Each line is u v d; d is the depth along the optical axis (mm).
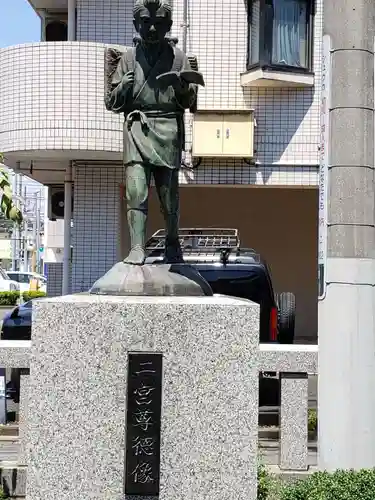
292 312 9594
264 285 8750
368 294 4965
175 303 4211
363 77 4930
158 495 4227
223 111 12617
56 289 15492
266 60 12531
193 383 4215
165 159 4746
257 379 4254
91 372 4223
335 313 4969
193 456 4215
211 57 12922
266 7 12531
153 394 4207
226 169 12906
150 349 4215
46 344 4242
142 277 4645
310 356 5910
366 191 4957
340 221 4949
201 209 15352
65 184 13977
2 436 7027
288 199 15406
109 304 4215
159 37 4633
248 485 4234
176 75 4691
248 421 4234
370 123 4969
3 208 5402
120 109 4805
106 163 13039
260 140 12922
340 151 4941
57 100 11898
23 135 12031
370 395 4980
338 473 4727
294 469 5879
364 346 4949
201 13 12891
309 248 15500
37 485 4258
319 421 5070
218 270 8781
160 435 4215
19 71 12062
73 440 4234
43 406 4250
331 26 4977
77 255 13039
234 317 4230
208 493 4227
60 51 11875
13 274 33469
